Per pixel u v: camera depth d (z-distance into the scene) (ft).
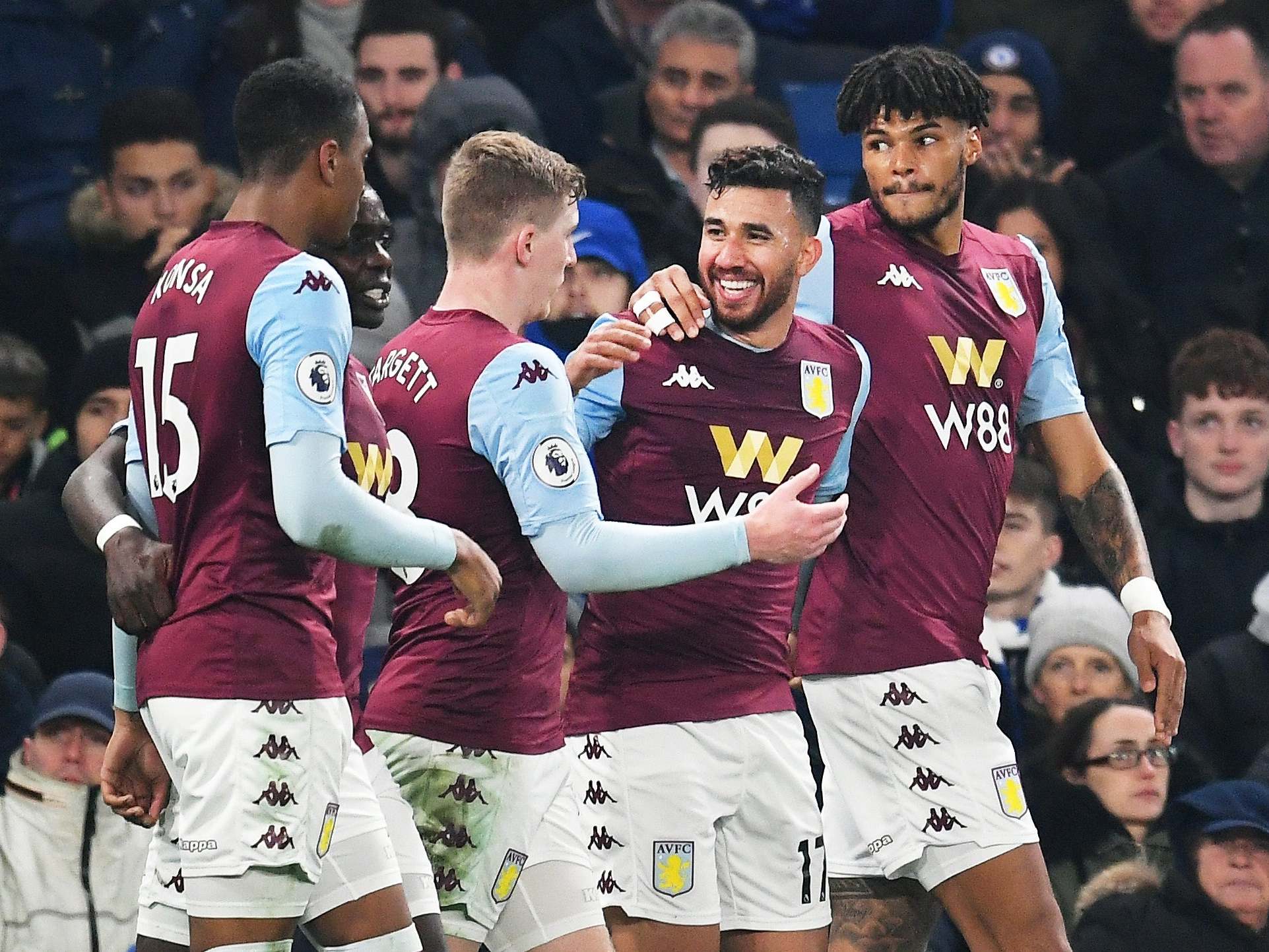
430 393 51.78
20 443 86.07
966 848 58.85
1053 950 59.21
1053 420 62.34
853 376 57.93
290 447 44.83
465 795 52.34
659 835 55.98
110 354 80.59
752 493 56.24
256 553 46.26
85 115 99.60
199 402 46.29
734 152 56.08
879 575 58.75
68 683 69.82
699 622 55.93
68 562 78.64
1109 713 71.51
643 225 84.79
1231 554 83.92
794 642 65.31
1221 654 79.46
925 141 58.54
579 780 56.65
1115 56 104.12
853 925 61.21
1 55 98.53
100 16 100.58
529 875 53.31
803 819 57.31
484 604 47.67
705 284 56.39
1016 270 61.00
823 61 98.17
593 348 54.29
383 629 74.02
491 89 84.02
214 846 45.93
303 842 46.37
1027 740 75.36
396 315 78.28
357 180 48.47
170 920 51.24
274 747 45.98
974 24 109.19
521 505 50.49
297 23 98.37
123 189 91.35
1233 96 95.81
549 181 52.75
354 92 48.47
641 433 56.03
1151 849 70.64
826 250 59.47
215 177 92.58
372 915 49.01
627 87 96.27
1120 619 75.66
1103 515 61.87
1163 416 90.79
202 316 46.47
